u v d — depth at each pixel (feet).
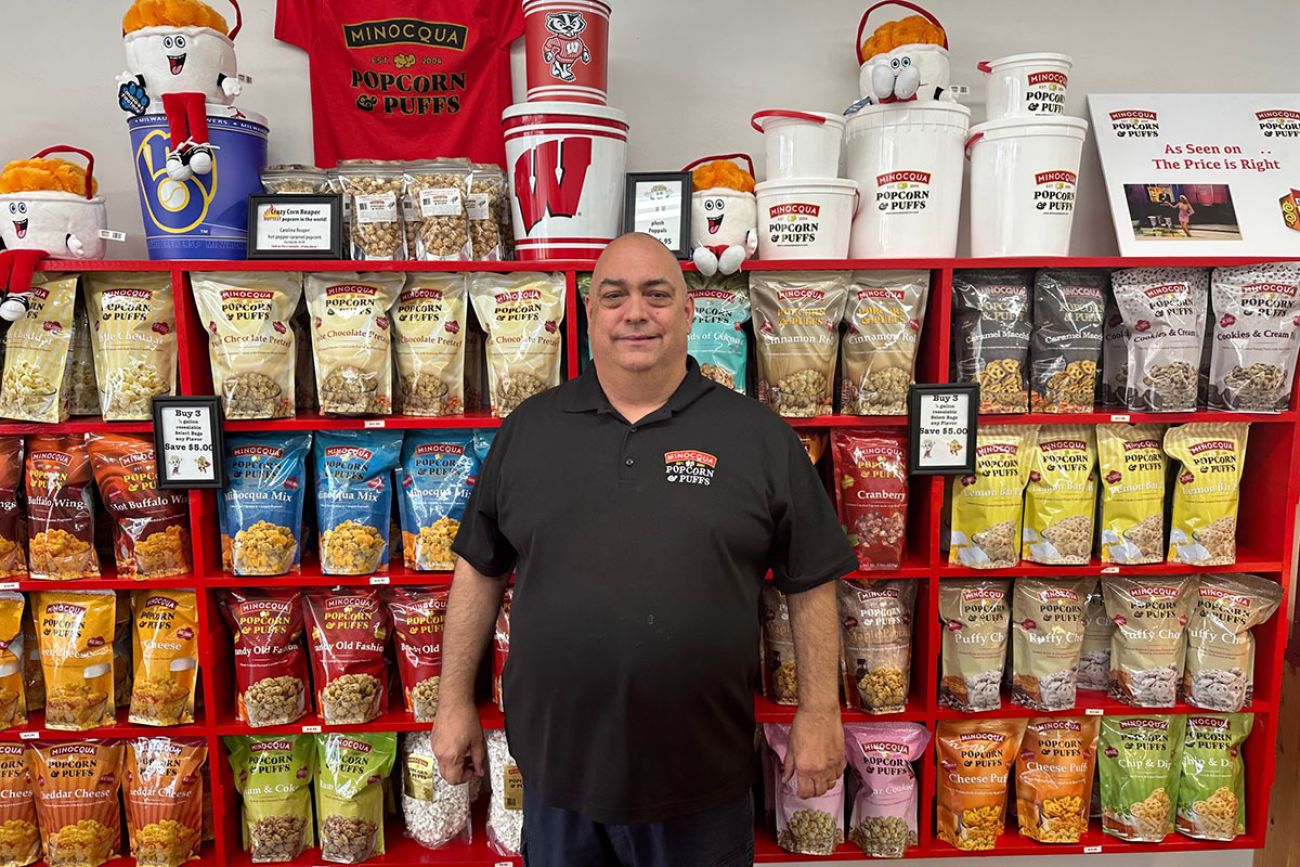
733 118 7.22
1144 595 6.57
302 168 6.16
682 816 4.95
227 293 5.95
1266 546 6.60
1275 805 7.17
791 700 6.60
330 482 6.28
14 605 6.27
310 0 6.89
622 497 4.86
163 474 5.95
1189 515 6.40
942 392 6.15
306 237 5.91
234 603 6.38
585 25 6.08
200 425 5.90
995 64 6.27
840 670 6.75
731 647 4.90
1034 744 6.75
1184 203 6.57
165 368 6.06
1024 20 7.20
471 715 5.60
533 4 6.07
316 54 6.90
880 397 6.25
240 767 6.59
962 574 6.42
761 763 7.12
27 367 5.91
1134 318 6.27
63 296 5.96
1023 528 6.55
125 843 6.76
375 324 6.10
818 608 5.29
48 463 6.08
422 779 6.59
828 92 7.22
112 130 6.96
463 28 6.97
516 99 7.17
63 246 5.96
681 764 4.88
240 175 6.03
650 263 4.91
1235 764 6.72
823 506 5.26
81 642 6.23
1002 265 6.03
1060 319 6.27
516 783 6.51
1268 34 7.25
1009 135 6.11
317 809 6.64
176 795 6.38
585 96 6.12
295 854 6.56
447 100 7.04
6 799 6.38
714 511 4.84
